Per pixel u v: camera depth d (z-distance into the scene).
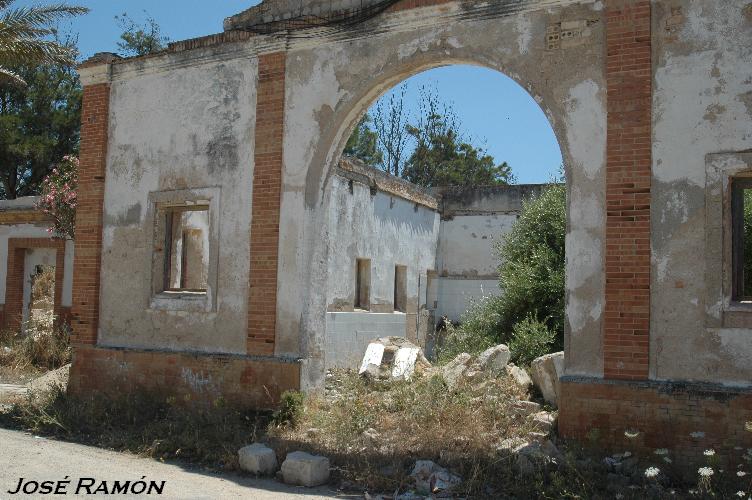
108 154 11.41
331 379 12.68
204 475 7.27
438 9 8.90
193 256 14.59
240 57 10.35
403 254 18.73
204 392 10.03
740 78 7.28
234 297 10.06
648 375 7.45
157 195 10.86
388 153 34.16
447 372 10.75
